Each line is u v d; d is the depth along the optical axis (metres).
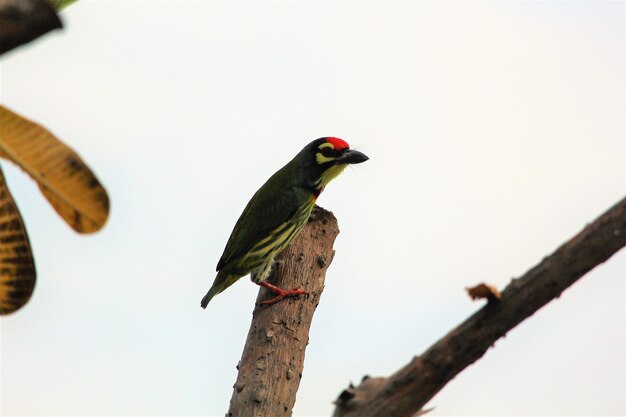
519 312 4.77
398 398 4.80
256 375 7.31
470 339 4.84
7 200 2.93
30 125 2.71
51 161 2.79
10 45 1.23
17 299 3.05
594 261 4.71
